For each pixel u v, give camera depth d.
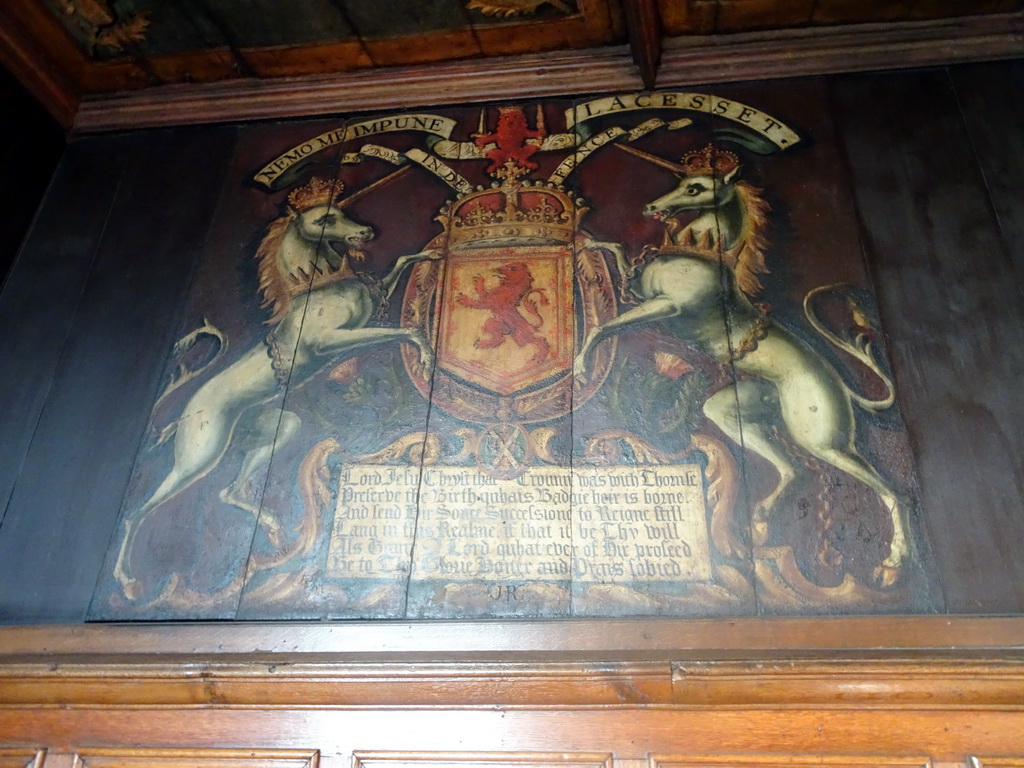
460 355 3.06
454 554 2.66
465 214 3.41
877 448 2.69
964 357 2.82
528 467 2.78
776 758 2.27
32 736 2.51
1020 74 3.39
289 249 3.42
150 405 3.11
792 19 3.55
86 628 2.67
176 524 2.84
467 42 3.69
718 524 2.61
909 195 3.18
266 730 2.45
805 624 2.42
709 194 3.29
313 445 2.93
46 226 3.60
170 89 3.84
